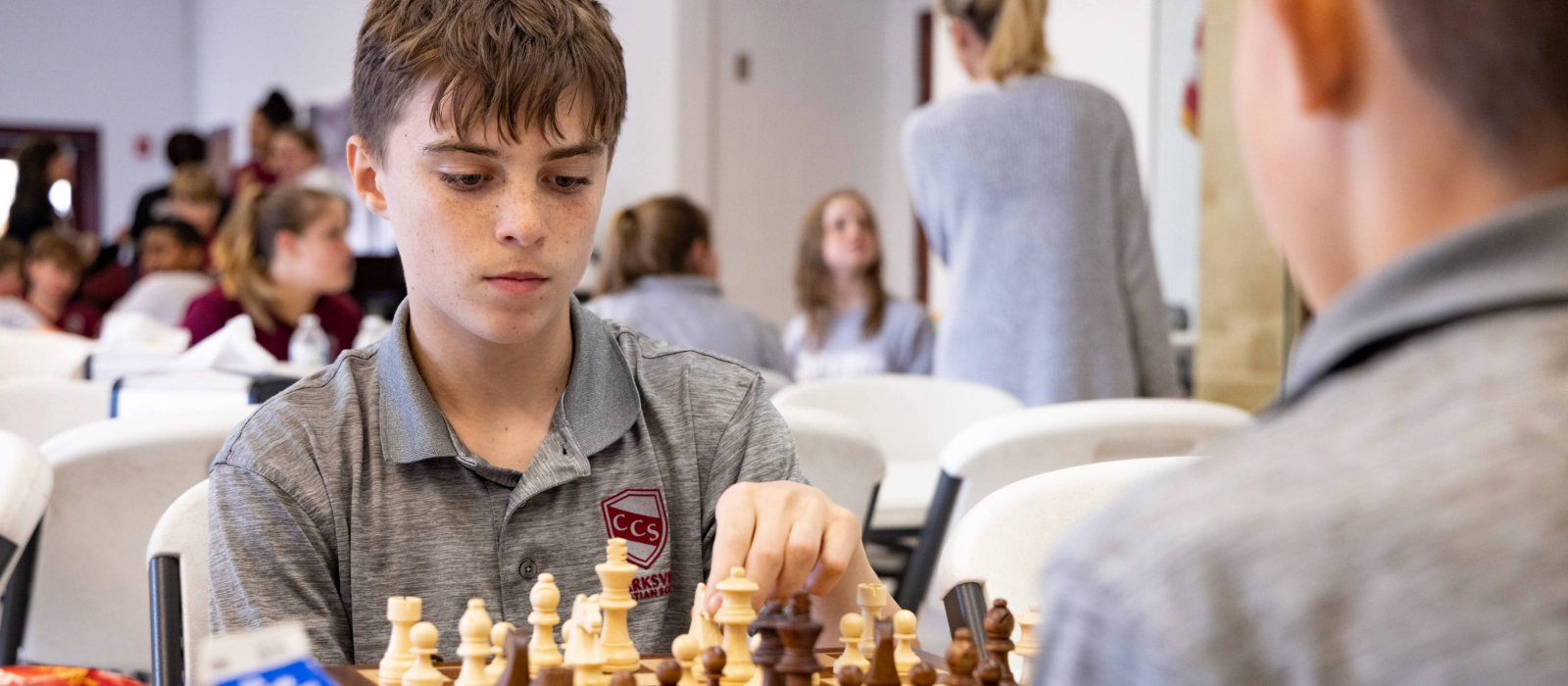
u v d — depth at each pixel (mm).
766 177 6582
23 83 10828
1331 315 382
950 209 2543
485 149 893
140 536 1593
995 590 1102
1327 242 396
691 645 746
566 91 908
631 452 1032
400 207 933
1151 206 4664
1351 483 336
